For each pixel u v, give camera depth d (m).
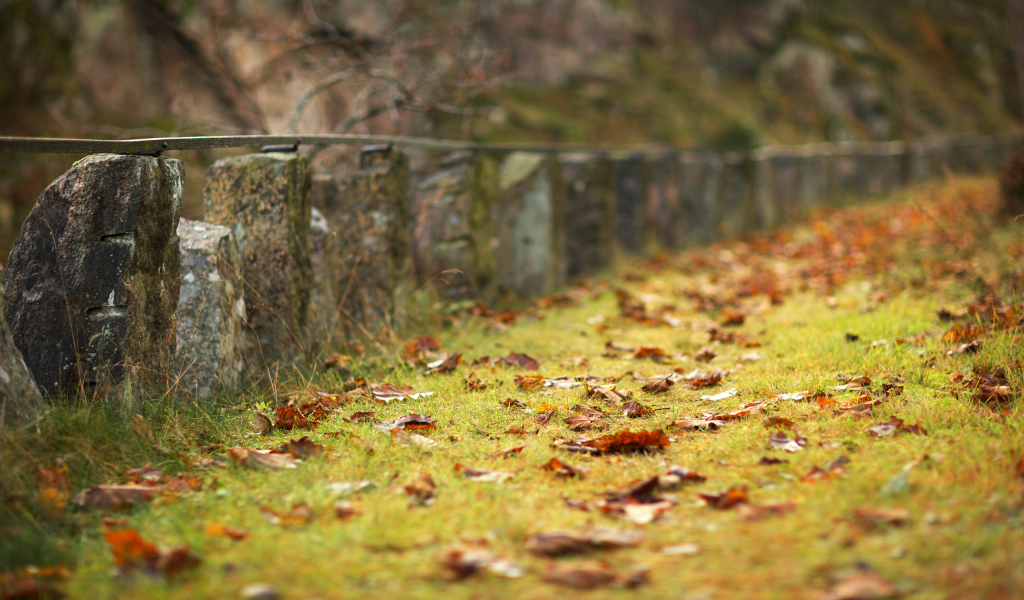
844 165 18.22
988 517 2.17
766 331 5.27
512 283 7.21
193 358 3.80
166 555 2.06
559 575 1.95
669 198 10.26
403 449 3.06
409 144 5.59
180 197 3.56
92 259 3.27
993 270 5.95
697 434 3.22
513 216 7.19
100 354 3.27
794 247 9.98
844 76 26.22
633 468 2.83
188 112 8.65
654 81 20.59
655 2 23.56
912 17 32.09
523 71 8.65
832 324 5.09
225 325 3.92
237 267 4.14
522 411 3.64
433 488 2.63
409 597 1.88
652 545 2.15
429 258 6.27
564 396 3.89
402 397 3.90
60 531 2.44
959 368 3.81
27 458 2.72
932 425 3.01
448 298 6.23
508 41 17.86
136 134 9.25
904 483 2.40
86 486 2.74
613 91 19.22
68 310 3.23
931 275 6.52
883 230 10.70
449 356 4.61
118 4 13.55
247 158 4.36
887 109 26.30
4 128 12.11
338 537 2.22
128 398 3.28
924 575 1.87
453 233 6.27
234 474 2.84
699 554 2.07
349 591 1.92
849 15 30.84
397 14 8.76
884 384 3.60
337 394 4.01
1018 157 8.73
